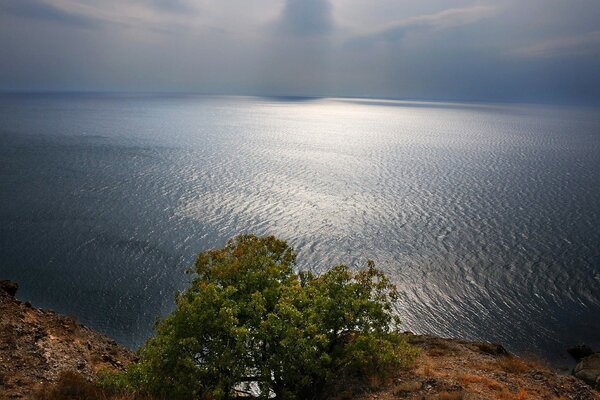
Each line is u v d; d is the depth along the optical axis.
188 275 50.44
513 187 88.88
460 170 108.25
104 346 24.38
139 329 40.91
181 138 163.50
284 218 69.00
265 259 19.30
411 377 17.38
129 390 15.48
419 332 39.44
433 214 71.31
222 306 16.27
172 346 15.62
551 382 18.42
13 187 83.69
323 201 78.69
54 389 15.12
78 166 104.44
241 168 107.44
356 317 17.03
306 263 53.22
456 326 40.19
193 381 14.88
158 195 80.62
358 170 107.94
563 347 36.94
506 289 46.41
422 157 128.88
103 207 73.12
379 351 16.44
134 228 63.81
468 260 53.38
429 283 47.97
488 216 69.88
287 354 15.46
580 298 44.41
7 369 16.67
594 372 28.03
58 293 46.34
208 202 76.75
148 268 51.94
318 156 128.50
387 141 169.12
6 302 24.78
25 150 124.62
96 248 56.91
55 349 20.22
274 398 17.58
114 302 45.03
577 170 106.81
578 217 68.75
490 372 19.11
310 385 16.55
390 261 53.53
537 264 51.84
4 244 57.47
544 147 151.88
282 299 16.62
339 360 16.77
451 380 17.06
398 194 84.00
